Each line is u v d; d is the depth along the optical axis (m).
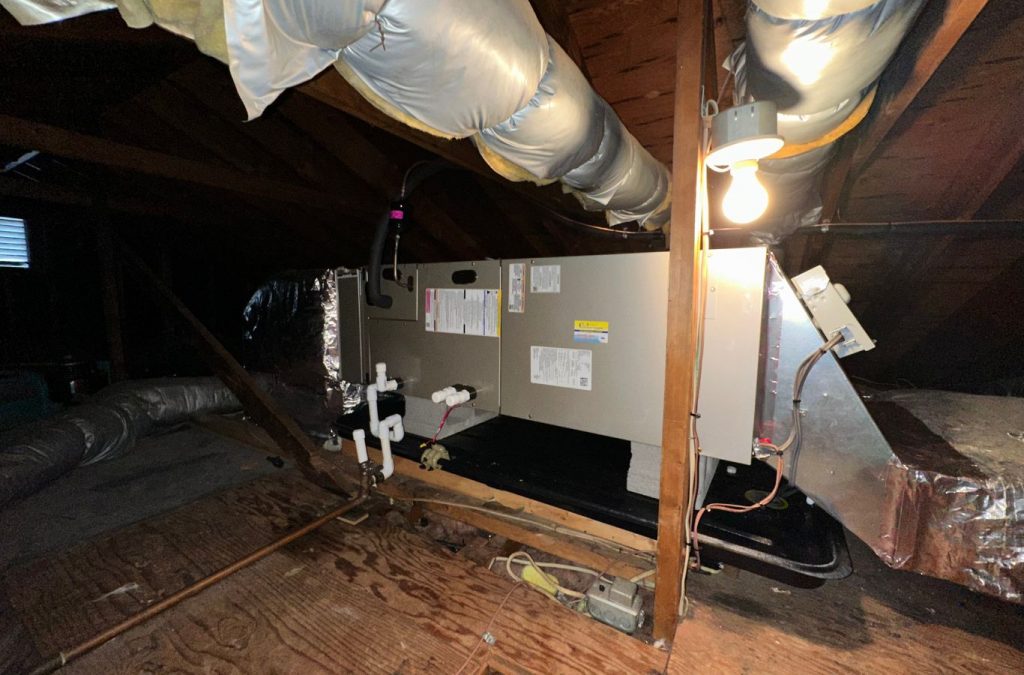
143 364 4.32
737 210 0.97
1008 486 0.85
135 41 1.35
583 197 1.71
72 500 1.80
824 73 0.81
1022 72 1.20
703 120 0.93
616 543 1.29
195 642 1.05
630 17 1.39
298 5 0.50
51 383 3.19
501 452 1.70
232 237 4.03
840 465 1.02
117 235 3.05
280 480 1.94
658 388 1.20
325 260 4.08
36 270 4.00
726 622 1.11
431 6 0.58
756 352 1.05
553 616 1.12
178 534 1.53
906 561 0.96
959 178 1.65
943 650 1.03
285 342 2.35
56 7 0.46
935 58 0.93
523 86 0.80
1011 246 1.97
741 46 1.05
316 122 2.08
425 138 1.53
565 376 1.35
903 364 3.54
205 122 2.26
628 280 1.21
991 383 3.14
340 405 2.15
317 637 1.06
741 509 1.12
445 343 1.64
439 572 1.30
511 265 1.43
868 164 1.72
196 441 2.52
